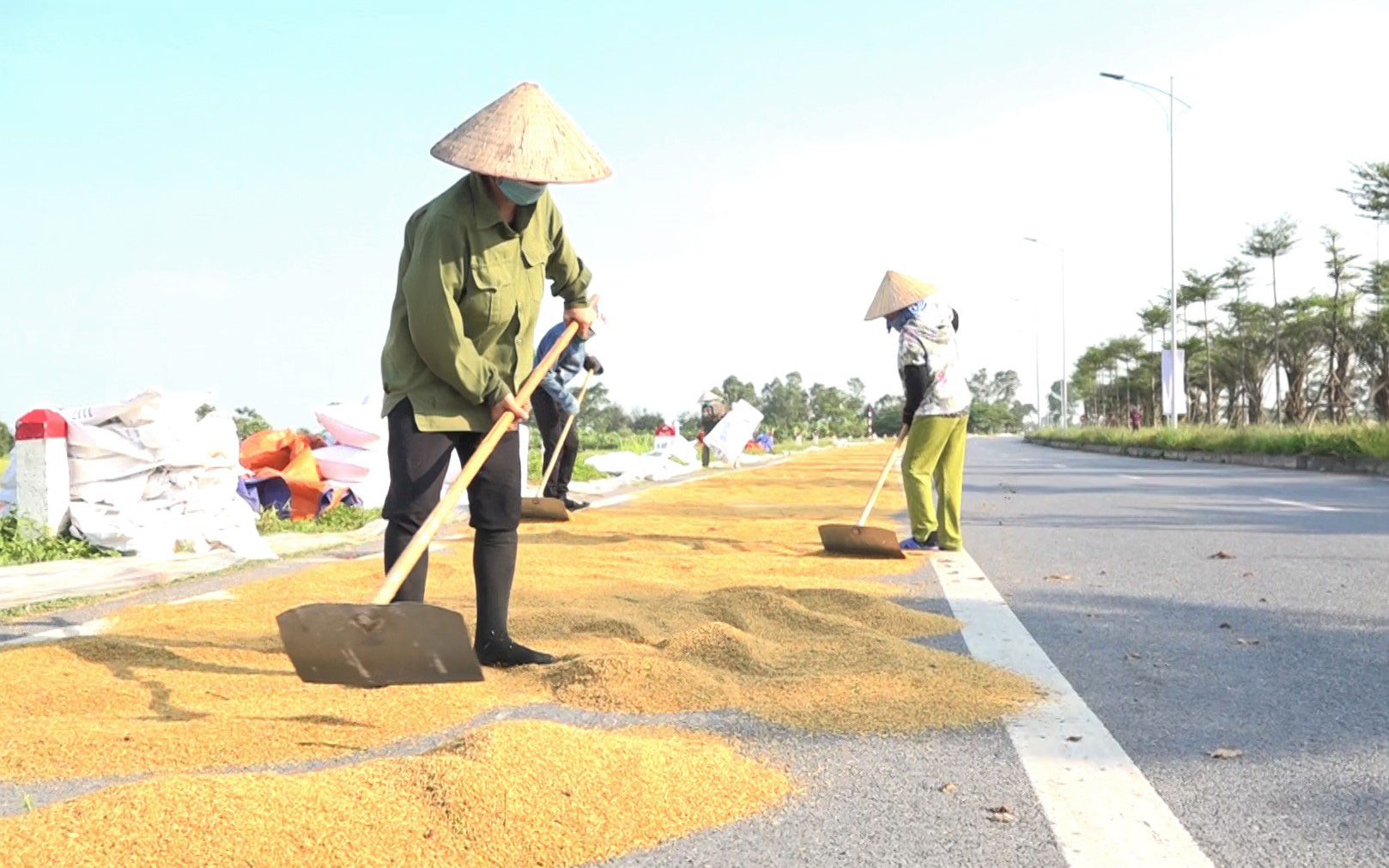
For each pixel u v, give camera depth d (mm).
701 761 2607
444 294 3441
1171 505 10836
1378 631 4348
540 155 3426
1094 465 23094
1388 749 2820
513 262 3572
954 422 6895
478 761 2348
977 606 4941
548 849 2141
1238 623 4520
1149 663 3793
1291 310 38094
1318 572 5977
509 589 3721
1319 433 22484
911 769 2656
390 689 3246
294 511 9773
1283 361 39250
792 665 3672
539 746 2447
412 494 3582
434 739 2848
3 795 2447
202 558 6727
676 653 3725
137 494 7305
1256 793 2500
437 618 2994
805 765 2686
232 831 2062
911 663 3629
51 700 3172
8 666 3559
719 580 5621
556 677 3438
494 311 3551
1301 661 3822
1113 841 2234
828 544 6852
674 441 22000
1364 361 33156
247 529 7711
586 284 4008
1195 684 3490
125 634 4137
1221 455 25734
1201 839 2244
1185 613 4773
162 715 3057
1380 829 2285
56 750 2699
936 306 6938
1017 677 3529
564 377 5352
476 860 2088
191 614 4594
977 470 20391
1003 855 2166
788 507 10906
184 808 2115
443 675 3055
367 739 2830
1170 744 2867
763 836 2258
